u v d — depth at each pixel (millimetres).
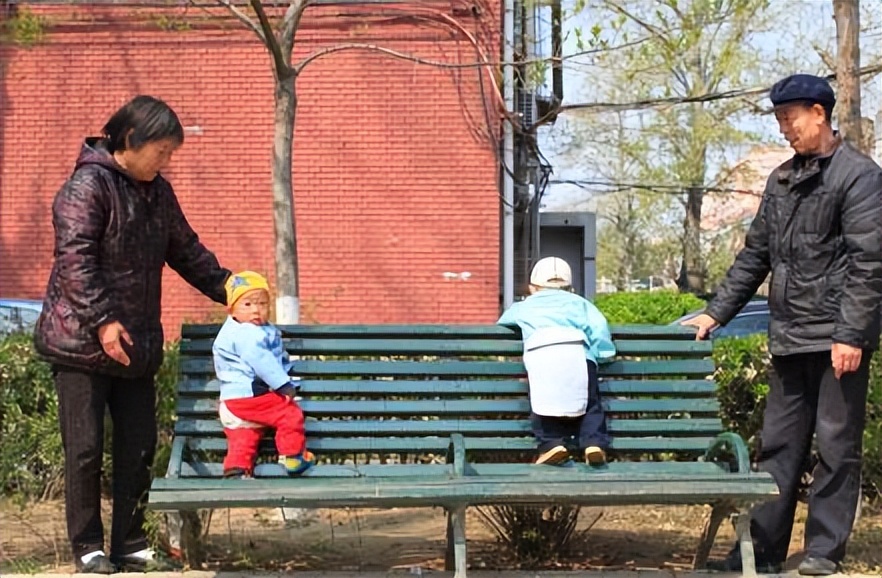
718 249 30547
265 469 4621
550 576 4645
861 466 5070
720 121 24156
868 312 4465
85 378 4508
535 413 4836
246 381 4641
